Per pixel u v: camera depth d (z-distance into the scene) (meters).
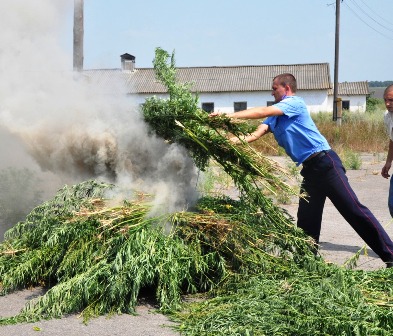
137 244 5.10
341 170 6.13
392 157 7.25
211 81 61.00
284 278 5.27
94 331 4.49
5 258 5.61
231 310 4.59
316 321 4.17
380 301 4.61
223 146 5.79
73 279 4.97
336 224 9.39
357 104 67.69
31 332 4.45
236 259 5.43
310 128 6.14
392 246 6.13
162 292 4.96
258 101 59.75
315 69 61.94
